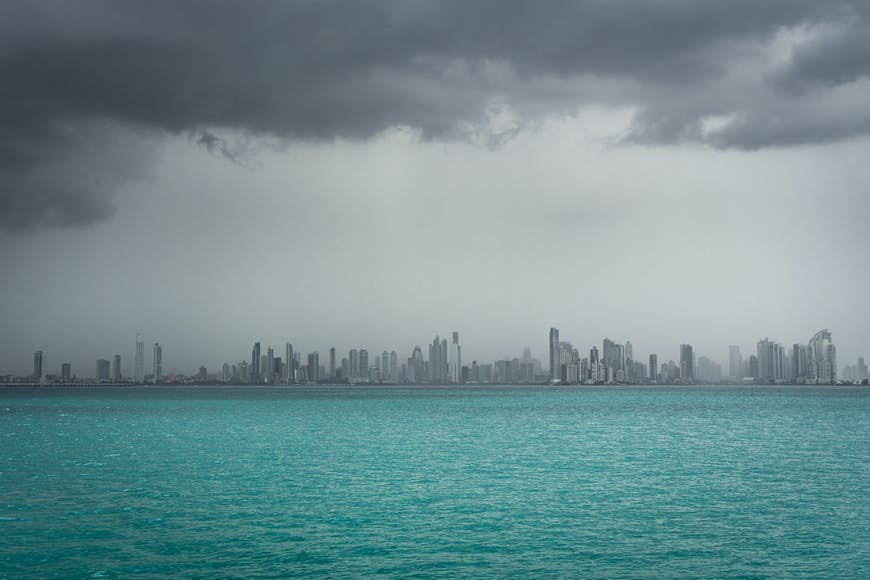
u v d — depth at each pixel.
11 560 32.84
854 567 31.14
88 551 34.28
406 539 36.41
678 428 112.44
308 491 50.50
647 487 52.09
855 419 133.38
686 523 39.75
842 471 60.06
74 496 48.38
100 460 68.50
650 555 33.25
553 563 32.06
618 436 97.56
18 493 49.66
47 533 37.72
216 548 34.72
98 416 149.50
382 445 84.56
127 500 46.84
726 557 32.81
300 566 31.70
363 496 48.56
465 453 75.62
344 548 34.69
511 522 40.25
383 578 30.02
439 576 30.27
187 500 46.97
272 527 39.03
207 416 150.12
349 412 170.62
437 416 152.38
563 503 45.84
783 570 30.77
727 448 79.88
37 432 104.31
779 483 53.62
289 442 88.31
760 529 38.16
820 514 41.88
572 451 77.62
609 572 30.69
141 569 31.42
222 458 70.56
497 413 166.50
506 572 30.77
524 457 71.88
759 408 188.50
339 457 71.62
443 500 47.00
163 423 126.06
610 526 39.12
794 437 93.88
